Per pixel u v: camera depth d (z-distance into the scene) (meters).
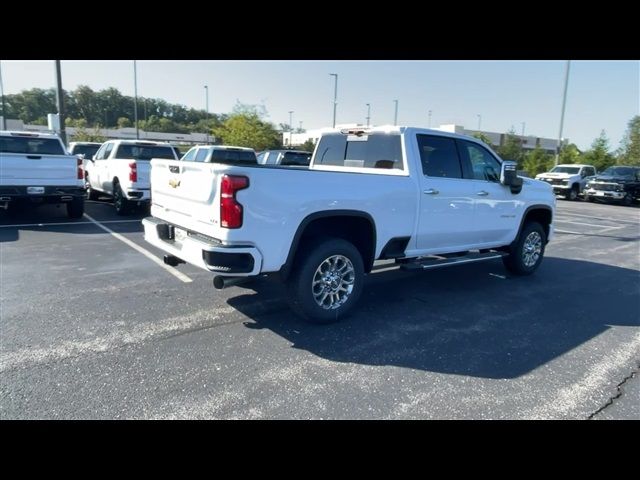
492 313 5.12
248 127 43.94
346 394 3.23
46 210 11.77
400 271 7.01
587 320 4.99
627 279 7.00
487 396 3.27
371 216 4.63
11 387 3.16
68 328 4.22
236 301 5.11
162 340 4.03
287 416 2.94
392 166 5.27
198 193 4.07
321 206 4.21
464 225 5.67
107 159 12.16
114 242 8.03
